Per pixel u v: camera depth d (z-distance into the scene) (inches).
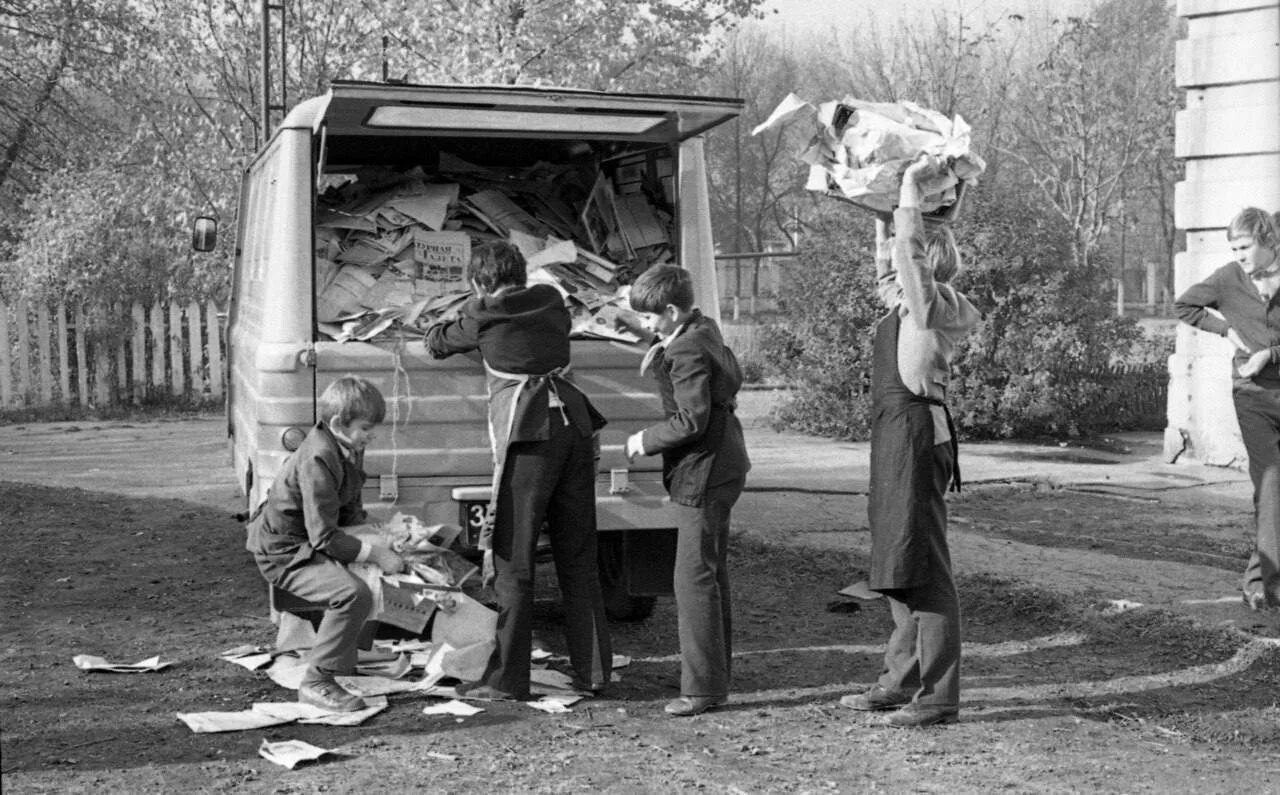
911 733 205.0
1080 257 1123.3
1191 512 404.5
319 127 244.5
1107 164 1378.0
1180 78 482.3
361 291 258.8
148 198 732.7
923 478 203.3
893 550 203.6
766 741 200.2
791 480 464.1
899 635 216.8
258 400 241.6
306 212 243.6
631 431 252.2
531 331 220.5
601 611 227.0
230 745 194.7
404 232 277.4
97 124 929.5
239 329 357.7
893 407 204.7
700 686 213.8
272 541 216.5
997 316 565.9
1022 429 582.2
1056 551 338.0
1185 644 255.6
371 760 188.5
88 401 737.0
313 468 210.7
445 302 253.0
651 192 289.3
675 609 299.1
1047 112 1310.3
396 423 241.6
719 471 212.5
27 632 267.3
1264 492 272.7
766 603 299.0
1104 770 187.3
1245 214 268.8
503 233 287.0
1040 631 273.6
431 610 219.8
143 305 748.0
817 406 603.2
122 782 177.8
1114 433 611.5
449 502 244.1
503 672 219.1
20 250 793.6
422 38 567.5
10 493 435.8
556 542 224.5
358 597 211.2
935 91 1218.0
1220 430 491.5
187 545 359.9
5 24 883.4
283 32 613.0
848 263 596.1
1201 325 278.7
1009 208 579.8
